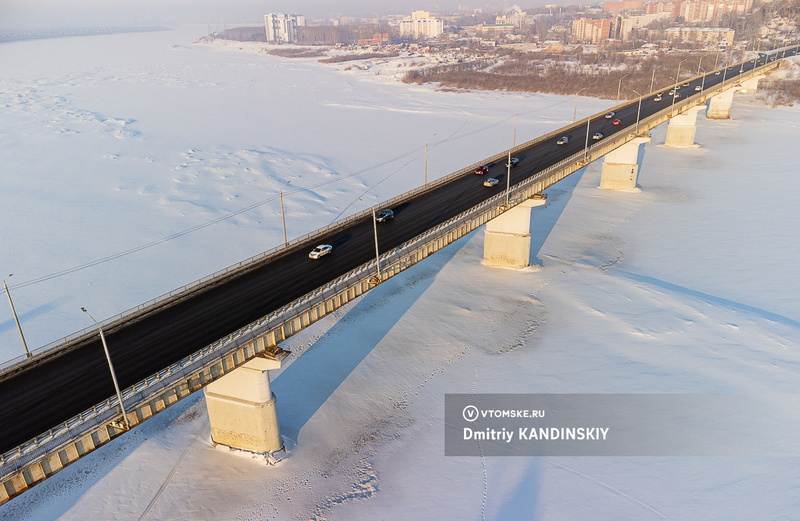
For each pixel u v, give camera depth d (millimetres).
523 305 64750
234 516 39000
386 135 162000
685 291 67375
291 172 123875
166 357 36531
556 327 60125
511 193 63938
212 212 98812
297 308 40594
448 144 149875
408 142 153250
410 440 45594
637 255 78000
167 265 78625
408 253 50469
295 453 44219
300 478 42000
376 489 40969
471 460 43281
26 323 64188
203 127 175125
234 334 36812
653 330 58062
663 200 99812
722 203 97688
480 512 38625
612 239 83375
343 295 44094
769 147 133625
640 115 113188
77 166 129500
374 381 52438
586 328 59469
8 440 29406
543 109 195750
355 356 56000
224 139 157000
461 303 65438
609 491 39719
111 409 30719
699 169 118312
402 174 122312
